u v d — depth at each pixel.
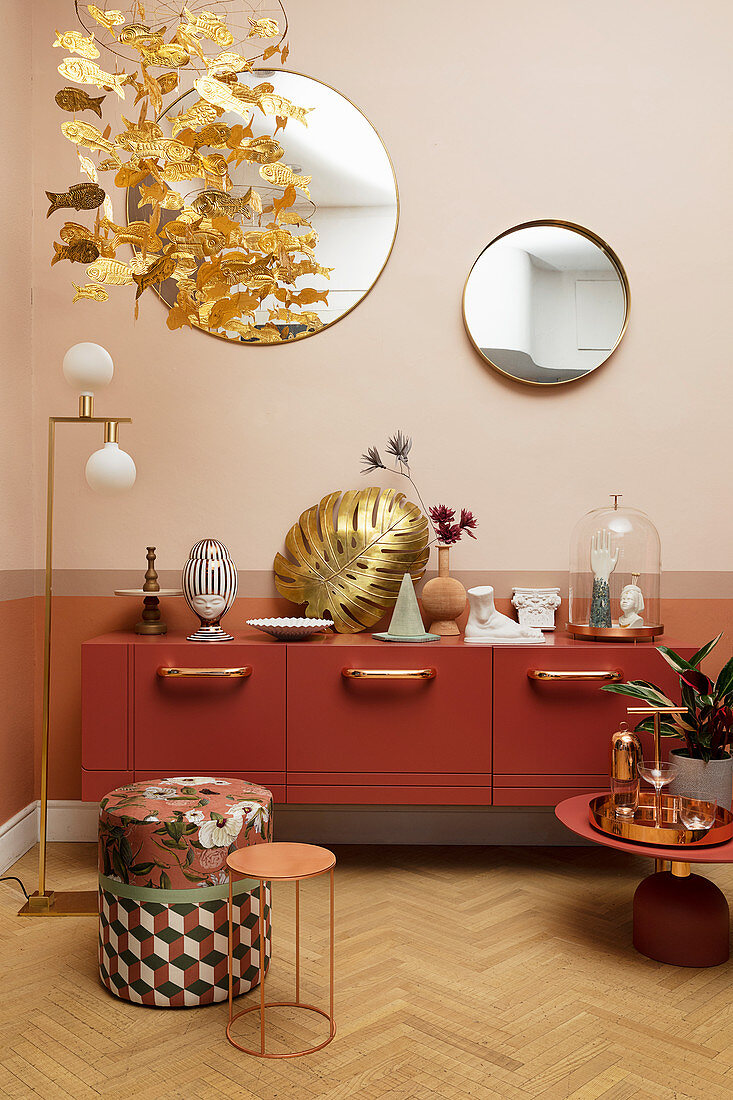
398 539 3.02
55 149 3.15
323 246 3.12
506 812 3.10
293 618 2.98
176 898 1.95
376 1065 1.75
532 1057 1.78
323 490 3.13
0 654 2.88
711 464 3.09
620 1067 1.75
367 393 3.12
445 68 3.10
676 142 3.08
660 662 2.67
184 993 1.96
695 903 2.20
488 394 3.11
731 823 2.18
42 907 2.52
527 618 3.00
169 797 2.13
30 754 3.12
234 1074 1.73
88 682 2.73
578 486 3.11
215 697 2.72
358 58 3.11
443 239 3.11
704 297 3.08
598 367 3.08
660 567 2.98
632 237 3.09
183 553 3.14
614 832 2.17
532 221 3.08
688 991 2.05
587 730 2.69
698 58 3.07
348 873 2.82
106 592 3.15
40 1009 1.98
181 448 3.15
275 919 2.45
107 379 2.58
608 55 3.08
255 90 2.65
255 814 2.07
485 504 3.11
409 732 2.71
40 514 3.16
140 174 2.69
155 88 2.60
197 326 3.04
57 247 2.64
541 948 2.27
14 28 2.99
